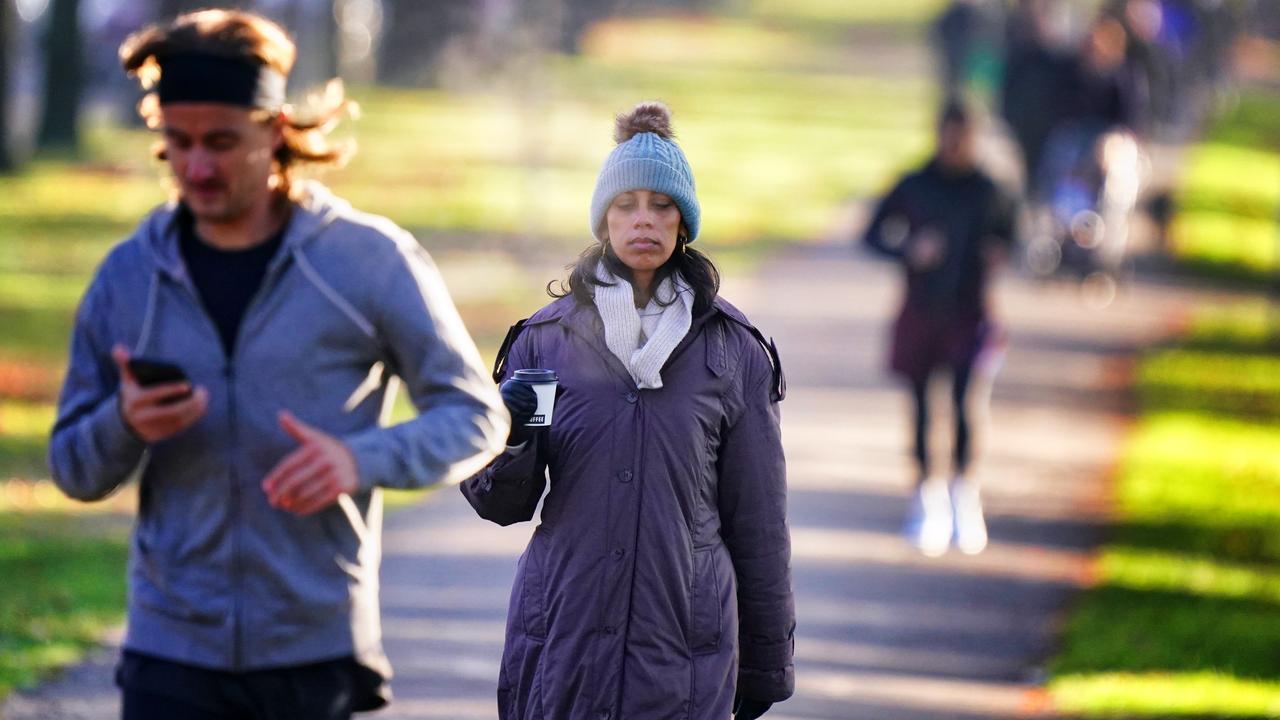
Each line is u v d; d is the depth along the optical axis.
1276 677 22.64
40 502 30.48
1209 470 35.69
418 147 84.81
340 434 11.45
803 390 40.84
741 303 51.69
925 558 28.14
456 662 21.81
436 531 28.55
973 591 26.33
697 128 99.00
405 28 110.44
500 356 13.55
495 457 12.64
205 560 11.36
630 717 12.74
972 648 23.55
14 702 19.50
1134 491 33.38
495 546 27.70
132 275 11.47
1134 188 55.84
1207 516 31.92
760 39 174.12
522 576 13.20
